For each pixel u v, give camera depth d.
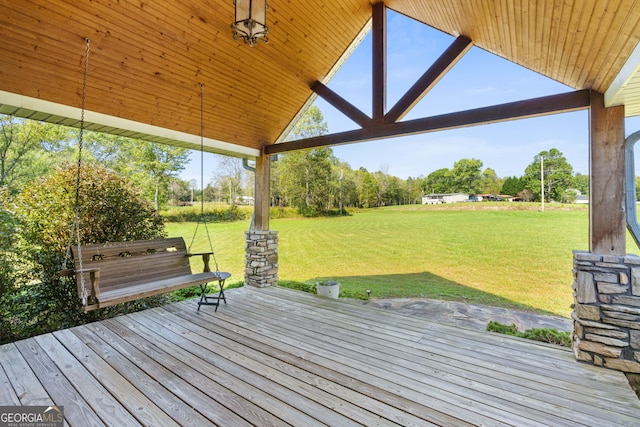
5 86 2.62
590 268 2.38
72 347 2.63
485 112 2.99
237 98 4.05
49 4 2.37
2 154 7.25
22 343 2.69
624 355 2.25
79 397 1.91
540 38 2.32
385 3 3.68
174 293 4.75
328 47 4.07
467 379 2.17
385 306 4.31
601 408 1.83
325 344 2.76
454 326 3.23
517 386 2.08
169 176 9.77
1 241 3.27
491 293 4.95
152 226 4.43
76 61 2.77
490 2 2.24
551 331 2.95
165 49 3.11
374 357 2.51
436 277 6.01
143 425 1.66
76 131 8.40
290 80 4.23
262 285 4.84
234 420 1.70
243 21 1.99
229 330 3.07
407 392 2.00
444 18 3.08
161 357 2.47
